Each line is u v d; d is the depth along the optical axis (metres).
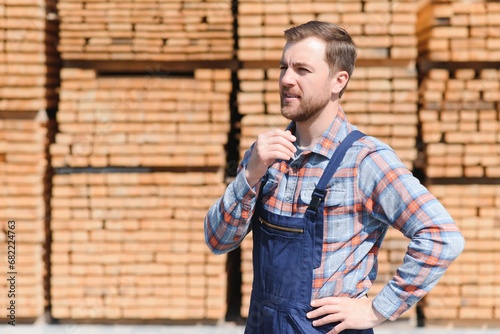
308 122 3.27
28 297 6.66
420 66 6.60
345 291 3.15
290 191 3.26
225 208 3.26
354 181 3.13
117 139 6.53
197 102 6.52
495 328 6.60
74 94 6.52
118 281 6.65
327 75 3.20
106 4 6.39
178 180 6.57
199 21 6.41
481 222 6.45
